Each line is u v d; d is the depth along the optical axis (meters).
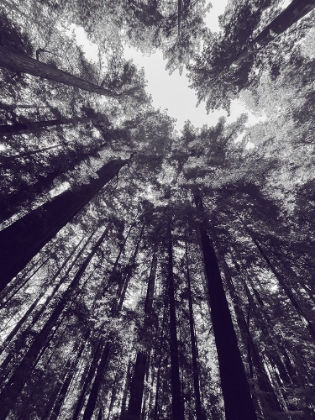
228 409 4.25
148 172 16.84
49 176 8.80
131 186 17.61
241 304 9.40
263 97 15.27
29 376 8.27
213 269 7.01
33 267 14.46
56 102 14.05
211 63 11.21
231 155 14.48
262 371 7.33
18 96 11.94
